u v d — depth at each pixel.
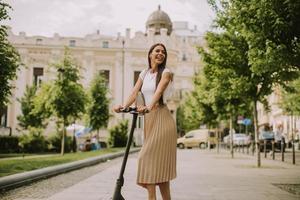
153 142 4.43
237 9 10.31
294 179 12.33
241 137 49.66
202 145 53.00
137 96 4.68
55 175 13.52
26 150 35.25
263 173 14.46
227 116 30.08
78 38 60.00
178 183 11.20
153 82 4.59
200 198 8.45
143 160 4.42
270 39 9.91
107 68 60.41
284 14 9.41
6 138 35.03
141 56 60.84
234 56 16.39
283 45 9.50
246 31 10.14
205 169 16.27
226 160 23.02
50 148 37.00
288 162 20.78
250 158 25.33
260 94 16.94
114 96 60.06
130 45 60.88
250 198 8.46
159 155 4.42
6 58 12.23
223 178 12.60
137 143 53.69
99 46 60.28
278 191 9.58
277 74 14.08
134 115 4.20
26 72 58.12
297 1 9.02
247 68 16.42
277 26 9.33
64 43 59.56
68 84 27.86
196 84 36.12
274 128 55.72
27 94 48.75
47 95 27.92
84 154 26.69
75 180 12.09
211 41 16.95
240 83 16.23
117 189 4.06
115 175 13.52
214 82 17.69
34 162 16.88
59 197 8.55
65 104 27.59
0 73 12.17
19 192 9.44
